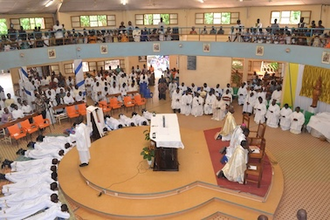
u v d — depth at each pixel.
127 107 18.80
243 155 9.81
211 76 21.38
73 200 9.77
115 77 21.55
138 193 9.61
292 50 15.56
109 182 10.20
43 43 17.72
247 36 17.72
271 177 10.46
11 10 20.81
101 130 13.64
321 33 15.99
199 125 16.25
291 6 19.80
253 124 16.36
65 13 23.33
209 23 22.95
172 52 19.52
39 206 9.38
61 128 15.90
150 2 21.48
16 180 11.30
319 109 15.59
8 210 9.24
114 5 22.34
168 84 22.91
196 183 10.27
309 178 11.20
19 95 21.86
